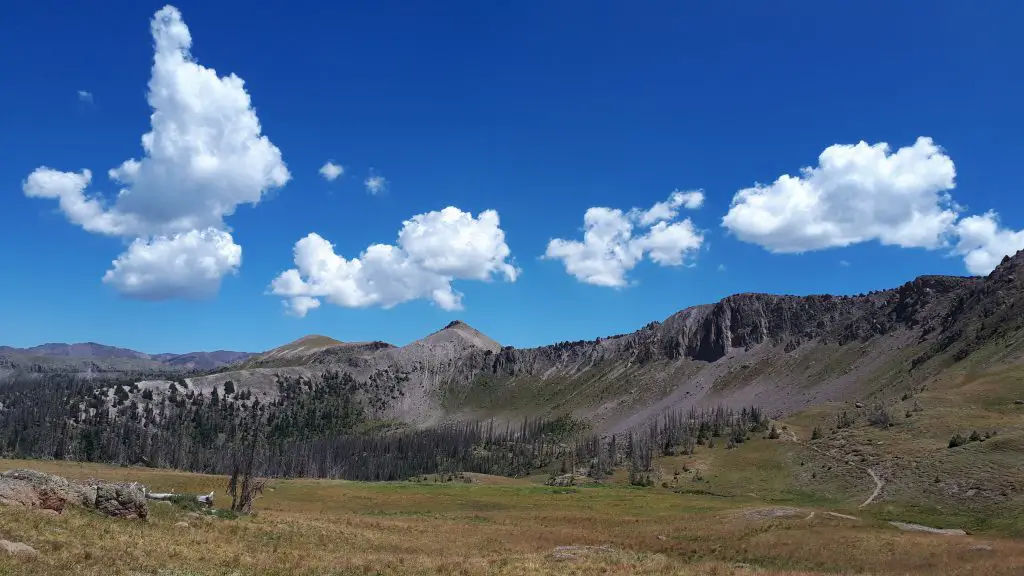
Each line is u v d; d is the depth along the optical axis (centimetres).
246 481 6166
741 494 14062
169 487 10381
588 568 3938
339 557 4000
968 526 8288
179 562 3089
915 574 4644
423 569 3644
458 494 12169
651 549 5975
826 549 5659
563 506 10800
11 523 2983
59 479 3791
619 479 19538
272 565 3419
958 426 13788
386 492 11950
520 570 3766
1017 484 9338
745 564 5066
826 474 13875
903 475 11731
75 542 2977
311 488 11862
